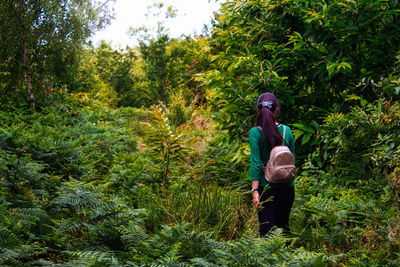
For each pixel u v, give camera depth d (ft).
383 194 10.70
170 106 37.88
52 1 32.30
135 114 43.01
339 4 13.25
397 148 10.96
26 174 12.14
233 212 11.62
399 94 12.74
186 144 16.52
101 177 18.02
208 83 17.17
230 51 18.62
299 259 6.92
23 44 31.99
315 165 15.35
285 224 9.38
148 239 8.46
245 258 7.00
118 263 7.26
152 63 61.52
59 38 33.14
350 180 12.34
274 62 15.89
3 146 16.14
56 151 17.25
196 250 7.96
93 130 27.96
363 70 14.37
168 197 13.00
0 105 30.71
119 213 9.50
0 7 29.81
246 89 16.38
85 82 48.21
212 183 17.88
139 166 17.30
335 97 15.92
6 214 8.86
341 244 9.10
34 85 33.81
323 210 9.77
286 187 8.89
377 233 8.77
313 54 15.20
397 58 13.14
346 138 12.51
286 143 9.15
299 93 16.31
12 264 7.27
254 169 8.96
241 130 17.19
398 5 14.08
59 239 8.80
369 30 14.78
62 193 10.50
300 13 15.14
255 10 16.11
